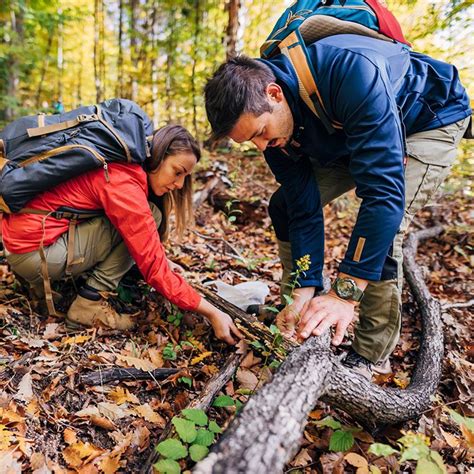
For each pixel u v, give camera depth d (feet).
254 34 25.39
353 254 5.01
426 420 5.67
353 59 4.85
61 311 7.52
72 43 39.81
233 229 13.60
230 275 9.59
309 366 4.39
